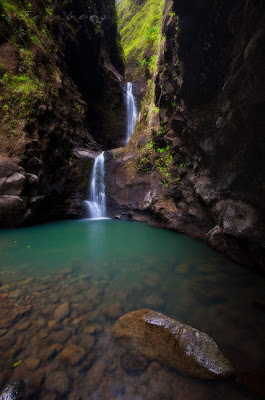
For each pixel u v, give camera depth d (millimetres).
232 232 3809
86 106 13469
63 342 2053
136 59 22203
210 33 3324
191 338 1984
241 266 4035
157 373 1725
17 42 9320
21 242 5820
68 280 3451
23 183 7430
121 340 2072
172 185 7539
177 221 7188
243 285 3260
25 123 8297
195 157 5906
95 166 11227
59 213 9844
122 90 18672
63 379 1683
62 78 11516
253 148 3066
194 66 3998
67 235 6703
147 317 2271
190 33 3650
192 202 6508
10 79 8594
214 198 4871
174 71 5555
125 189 10227
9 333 2158
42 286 3215
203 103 4480
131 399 1548
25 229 7480
